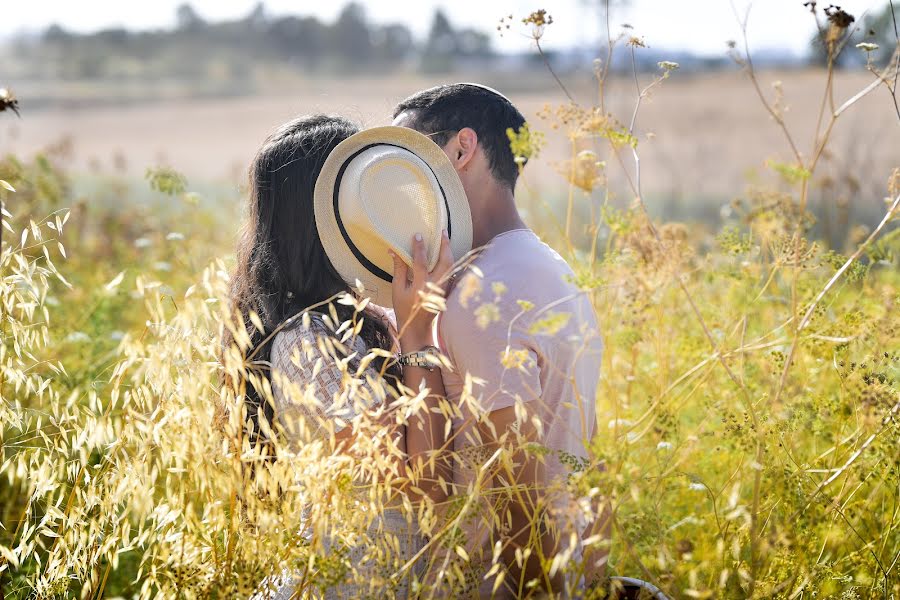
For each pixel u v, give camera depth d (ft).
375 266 8.18
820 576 7.34
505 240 8.35
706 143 55.98
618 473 6.45
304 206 8.22
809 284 9.70
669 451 7.86
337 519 6.53
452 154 8.62
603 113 7.77
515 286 7.86
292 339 7.64
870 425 6.88
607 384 10.68
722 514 8.49
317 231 8.23
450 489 7.69
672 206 31.71
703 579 7.54
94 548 7.50
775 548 6.54
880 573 7.50
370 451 6.52
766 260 9.84
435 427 7.63
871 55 6.97
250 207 8.53
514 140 7.07
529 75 240.94
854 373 7.68
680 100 90.38
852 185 16.53
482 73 294.25
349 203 7.97
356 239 8.05
